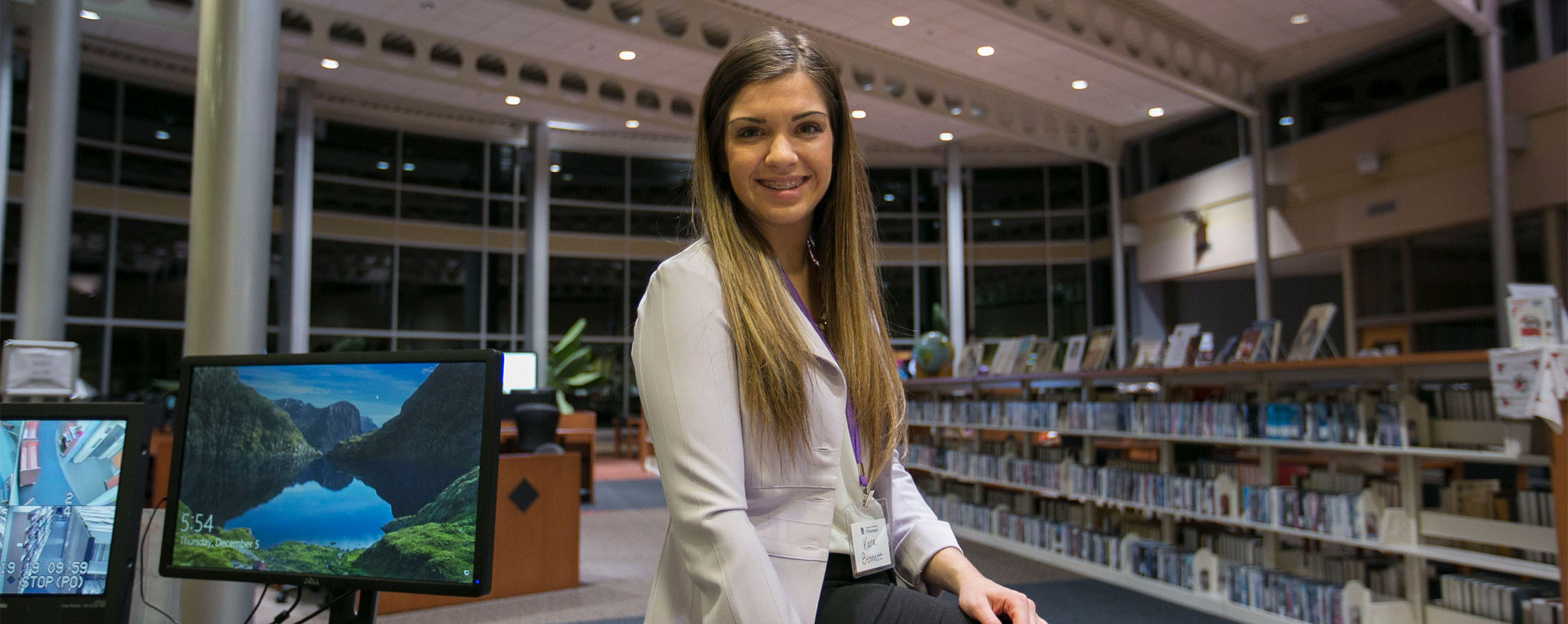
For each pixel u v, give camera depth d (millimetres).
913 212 17141
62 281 7434
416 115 13883
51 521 1411
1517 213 9453
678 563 943
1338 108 11773
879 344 1065
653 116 12539
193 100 13250
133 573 1486
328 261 14289
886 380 1047
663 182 16719
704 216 959
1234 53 11383
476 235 15352
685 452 828
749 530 807
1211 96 11508
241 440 1349
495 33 10039
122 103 12711
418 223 14898
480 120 14102
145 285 12891
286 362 1349
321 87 12453
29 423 1439
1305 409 4133
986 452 7117
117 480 1437
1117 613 4531
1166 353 5793
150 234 12969
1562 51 9195
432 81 11531
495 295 15492
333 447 1300
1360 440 3881
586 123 14102
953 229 15148
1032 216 16953
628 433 14906
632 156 16547
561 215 16188
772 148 935
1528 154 9281
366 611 1300
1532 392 2971
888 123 13594
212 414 1373
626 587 5105
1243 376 4680
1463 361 3354
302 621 1314
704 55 10414
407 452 1258
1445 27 10352
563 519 5074
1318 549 4555
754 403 861
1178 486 4883
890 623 875
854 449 1000
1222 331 15086
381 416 1283
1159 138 14977
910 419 8109
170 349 13055
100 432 1450
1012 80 11656
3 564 1392
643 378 881
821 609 903
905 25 9719
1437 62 10539
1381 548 3717
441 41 10766
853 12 9406
